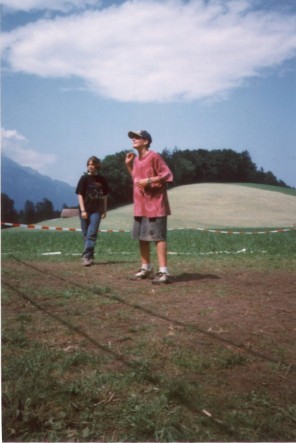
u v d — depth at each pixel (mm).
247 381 2467
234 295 4781
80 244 13023
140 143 5688
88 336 3221
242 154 130750
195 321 3678
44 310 3992
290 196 68438
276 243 13047
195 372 2580
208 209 56125
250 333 3359
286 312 4047
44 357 2699
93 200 7645
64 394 2223
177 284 5477
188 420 2018
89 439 1874
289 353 2934
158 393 2264
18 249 11203
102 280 5770
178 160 125312
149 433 1911
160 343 3074
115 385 2330
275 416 2045
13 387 2273
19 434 1900
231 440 1875
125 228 35719
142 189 5598
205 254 9727
